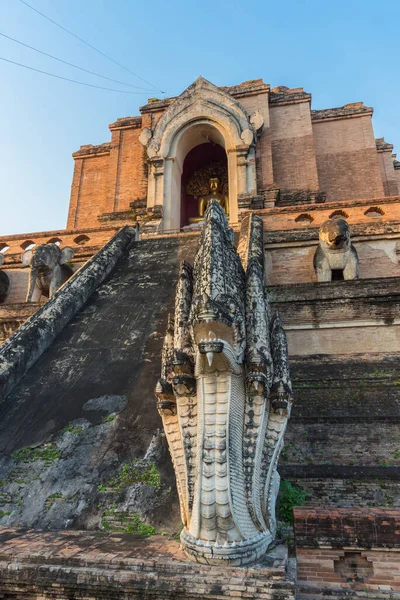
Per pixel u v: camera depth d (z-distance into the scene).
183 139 23.03
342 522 4.07
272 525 4.28
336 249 12.90
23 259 14.88
